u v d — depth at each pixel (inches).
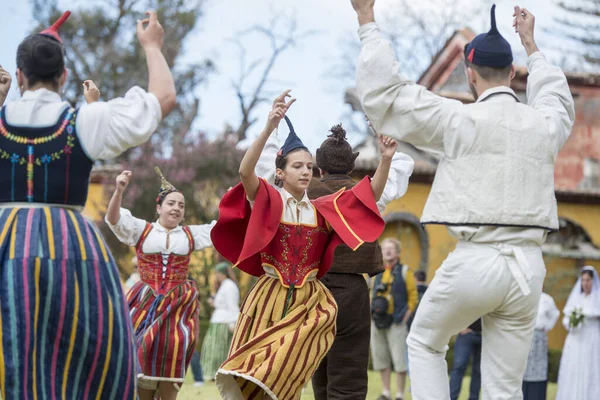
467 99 1155.9
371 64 243.1
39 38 203.0
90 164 201.2
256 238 251.0
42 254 193.2
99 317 195.2
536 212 241.8
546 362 547.5
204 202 1199.6
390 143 253.6
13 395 187.8
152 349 318.7
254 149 244.1
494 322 250.2
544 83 263.7
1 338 190.1
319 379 305.6
